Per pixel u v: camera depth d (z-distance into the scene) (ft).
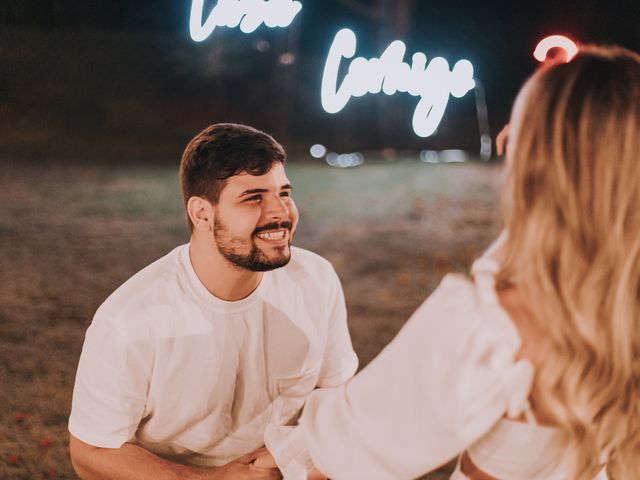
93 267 25.73
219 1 31.01
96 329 6.07
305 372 6.65
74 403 6.23
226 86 69.10
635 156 3.93
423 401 4.11
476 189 43.62
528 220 4.09
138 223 33.19
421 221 34.32
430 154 63.57
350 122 70.13
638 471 4.58
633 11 63.57
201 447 6.57
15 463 12.48
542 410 4.31
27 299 21.79
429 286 24.02
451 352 4.05
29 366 16.71
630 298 4.05
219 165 5.69
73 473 12.34
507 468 4.50
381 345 18.52
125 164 53.57
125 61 69.05
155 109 67.56
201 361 6.18
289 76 68.39
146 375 6.14
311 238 30.55
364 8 66.44
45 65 67.97
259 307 6.28
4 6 70.95
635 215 3.96
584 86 4.02
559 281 4.02
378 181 47.70
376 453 4.35
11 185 42.63
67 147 59.72
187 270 6.12
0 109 64.64
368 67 35.01
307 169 53.88
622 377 4.11
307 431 4.75
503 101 70.85
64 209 35.91
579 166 3.97
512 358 4.12
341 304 6.93
